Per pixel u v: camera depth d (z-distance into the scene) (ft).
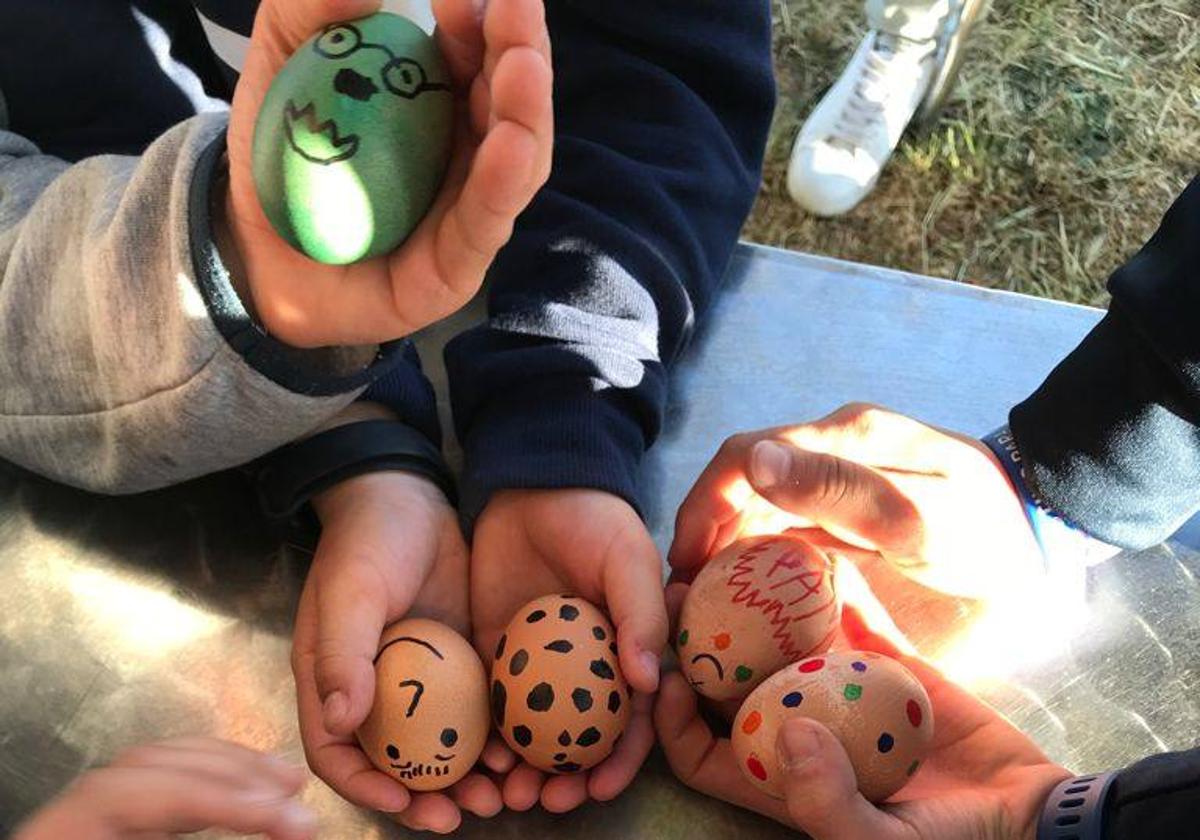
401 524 1.65
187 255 1.46
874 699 1.47
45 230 1.63
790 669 1.51
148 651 1.69
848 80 3.67
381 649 1.53
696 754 1.59
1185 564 1.84
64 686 1.66
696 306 1.95
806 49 4.03
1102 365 1.75
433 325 2.00
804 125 3.71
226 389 1.53
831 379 1.99
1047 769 1.56
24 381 1.66
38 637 1.69
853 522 1.70
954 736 1.61
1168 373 1.68
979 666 1.74
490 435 1.74
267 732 1.64
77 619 1.71
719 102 2.08
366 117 1.32
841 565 1.73
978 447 1.85
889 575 1.81
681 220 1.93
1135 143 3.85
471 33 1.34
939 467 1.80
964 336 2.04
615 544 1.62
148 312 1.52
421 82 1.35
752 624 1.55
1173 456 1.73
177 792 1.22
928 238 3.63
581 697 1.51
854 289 2.08
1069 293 3.56
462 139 1.40
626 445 1.77
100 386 1.61
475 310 2.02
